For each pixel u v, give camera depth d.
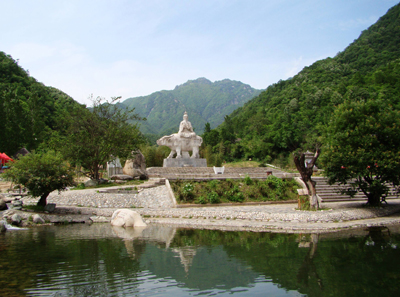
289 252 10.94
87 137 27.39
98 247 11.78
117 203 21.27
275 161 64.56
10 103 50.31
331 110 76.00
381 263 9.61
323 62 125.00
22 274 8.61
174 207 20.86
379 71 89.25
